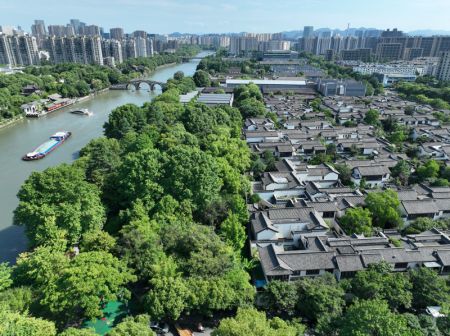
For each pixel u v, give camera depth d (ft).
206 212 196.54
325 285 137.39
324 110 453.17
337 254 159.94
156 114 356.18
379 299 124.77
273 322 115.75
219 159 235.20
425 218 197.06
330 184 253.03
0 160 330.13
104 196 203.21
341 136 347.97
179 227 167.63
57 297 119.85
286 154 304.91
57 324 123.95
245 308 127.44
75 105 570.05
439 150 298.76
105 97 645.51
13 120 461.37
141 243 151.53
